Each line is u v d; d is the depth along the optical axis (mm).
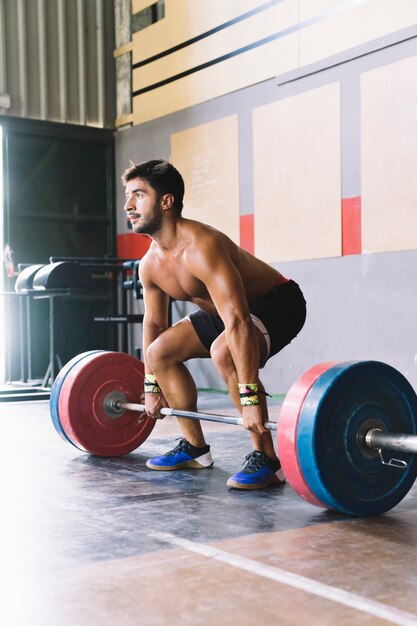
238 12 6273
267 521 2127
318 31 5531
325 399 2047
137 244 7734
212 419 2586
